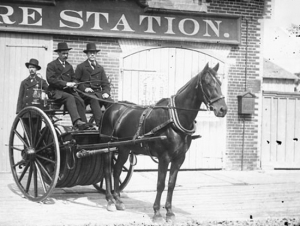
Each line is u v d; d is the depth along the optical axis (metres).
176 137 6.02
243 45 11.88
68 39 10.81
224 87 11.75
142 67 11.25
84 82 7.51
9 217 6.32
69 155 7.20
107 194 7.02
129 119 6.80
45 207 7.04
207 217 6.52
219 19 11.62
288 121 12.39
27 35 10.63
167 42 11.38
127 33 11.04
